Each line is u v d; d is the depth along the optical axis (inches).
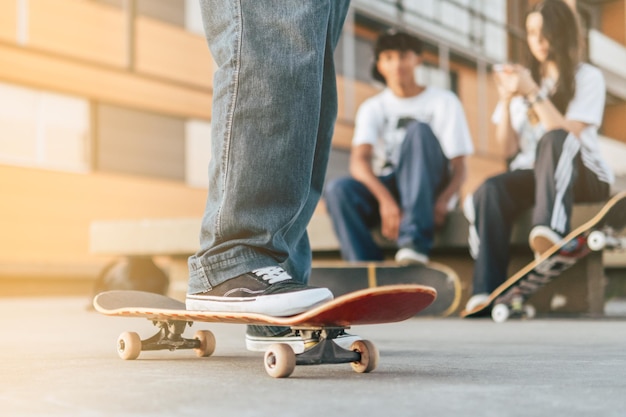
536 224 107.3
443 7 524.7
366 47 490.9
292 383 41.6
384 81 135.0
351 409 32.8
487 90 548.4
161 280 152.7
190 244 145.2
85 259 351.9
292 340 56.8
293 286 47.5
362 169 123.1
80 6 351.3
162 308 54.6
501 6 535.5
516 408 33.1
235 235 49.6
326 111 55.4
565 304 129.4
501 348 67.6
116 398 36.3
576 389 39.3
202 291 50.8
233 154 49.4
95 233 154.9
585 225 104.3
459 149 128.1
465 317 115.6
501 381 42.7
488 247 112.9
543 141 108.3
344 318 43.3
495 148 552.4
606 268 210.5
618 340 77.0
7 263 321.1
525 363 53.4
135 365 51.9
